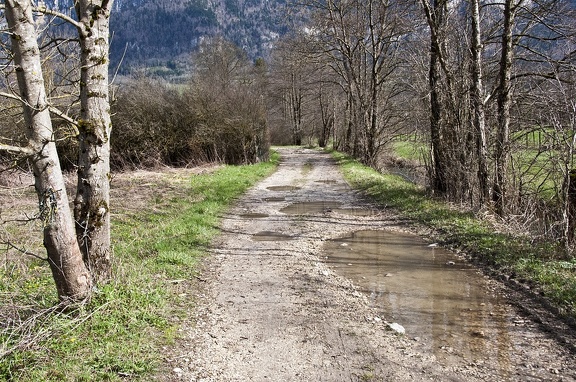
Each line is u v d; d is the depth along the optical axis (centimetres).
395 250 902
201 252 864
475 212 1103
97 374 411
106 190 553
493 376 433
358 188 1800
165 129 2616
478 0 1188
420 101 1705
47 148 460
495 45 1365
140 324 512
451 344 502
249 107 2856
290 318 573
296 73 4259
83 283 510
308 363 462
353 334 529
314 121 5709
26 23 432
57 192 475
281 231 1068
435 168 1421
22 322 463
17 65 434
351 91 3225
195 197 1448
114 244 838
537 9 1180
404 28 2041
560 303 582
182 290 657
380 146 2775
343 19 2923
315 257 858
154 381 417
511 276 702
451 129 1345
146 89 2698
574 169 805
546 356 469
